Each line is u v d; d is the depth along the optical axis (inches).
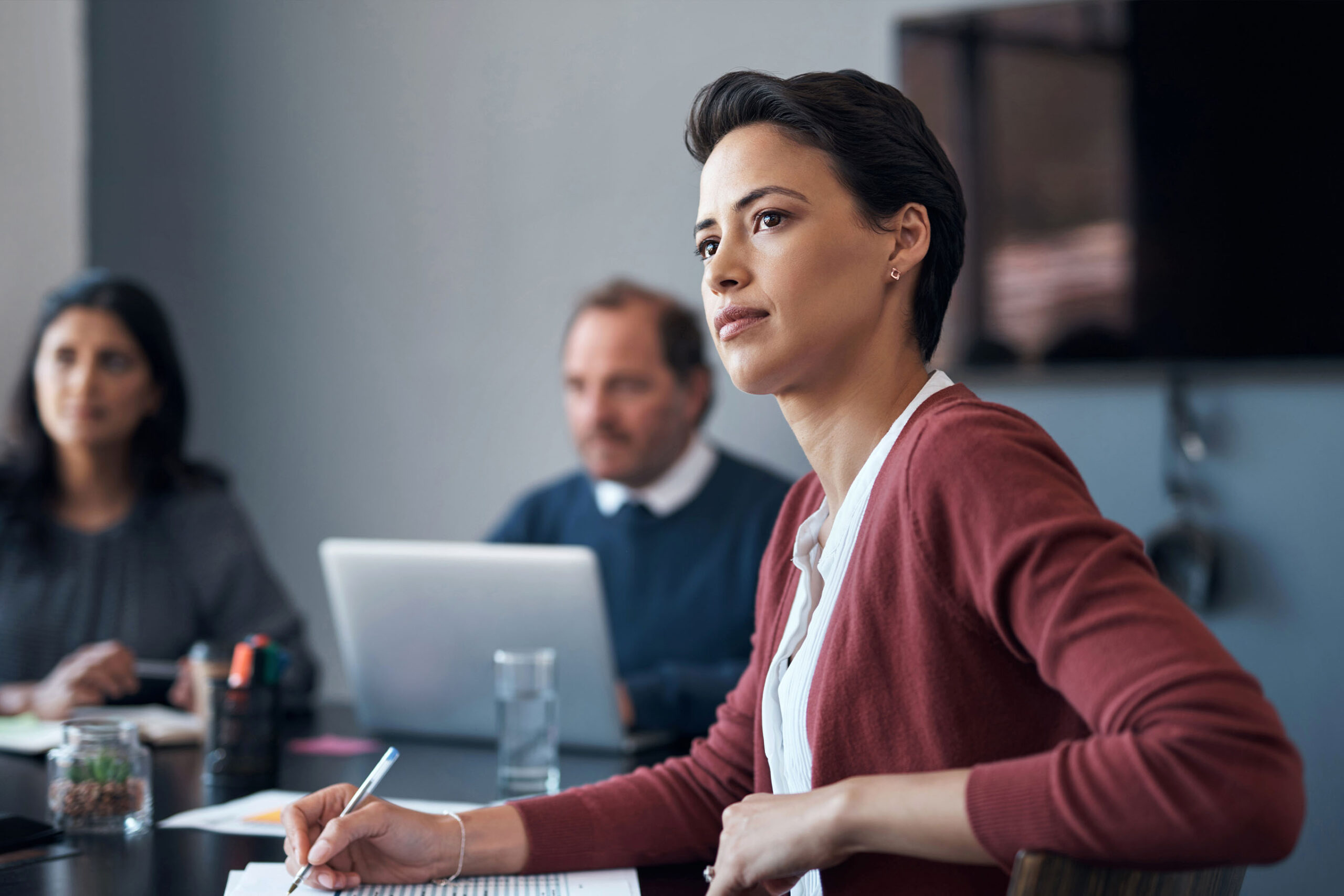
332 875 34.8
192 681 63.9
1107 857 24.6
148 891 35.9
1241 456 84.7
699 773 39.7
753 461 96.7
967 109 90.0
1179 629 25.2
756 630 40.0
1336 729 81.5
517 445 104.7
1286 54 82.7
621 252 101.5
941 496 29.2
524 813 37.6
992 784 26.1
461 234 106.4
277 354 111.7
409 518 107.5
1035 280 88.4
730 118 34.4
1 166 105.9
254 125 112.7
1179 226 85.1
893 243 33.4
